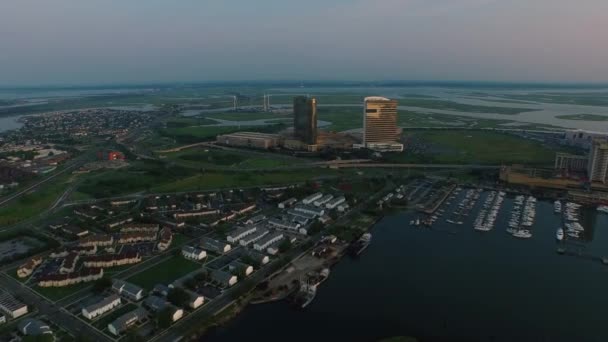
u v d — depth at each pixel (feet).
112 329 565.94
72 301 650.43
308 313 629.92
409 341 555.28
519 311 634.02
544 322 606.14
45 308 630.33
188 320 601.62
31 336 533.55
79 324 590.55
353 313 629.51
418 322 606.96
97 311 609.83
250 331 587.27
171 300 634.02
